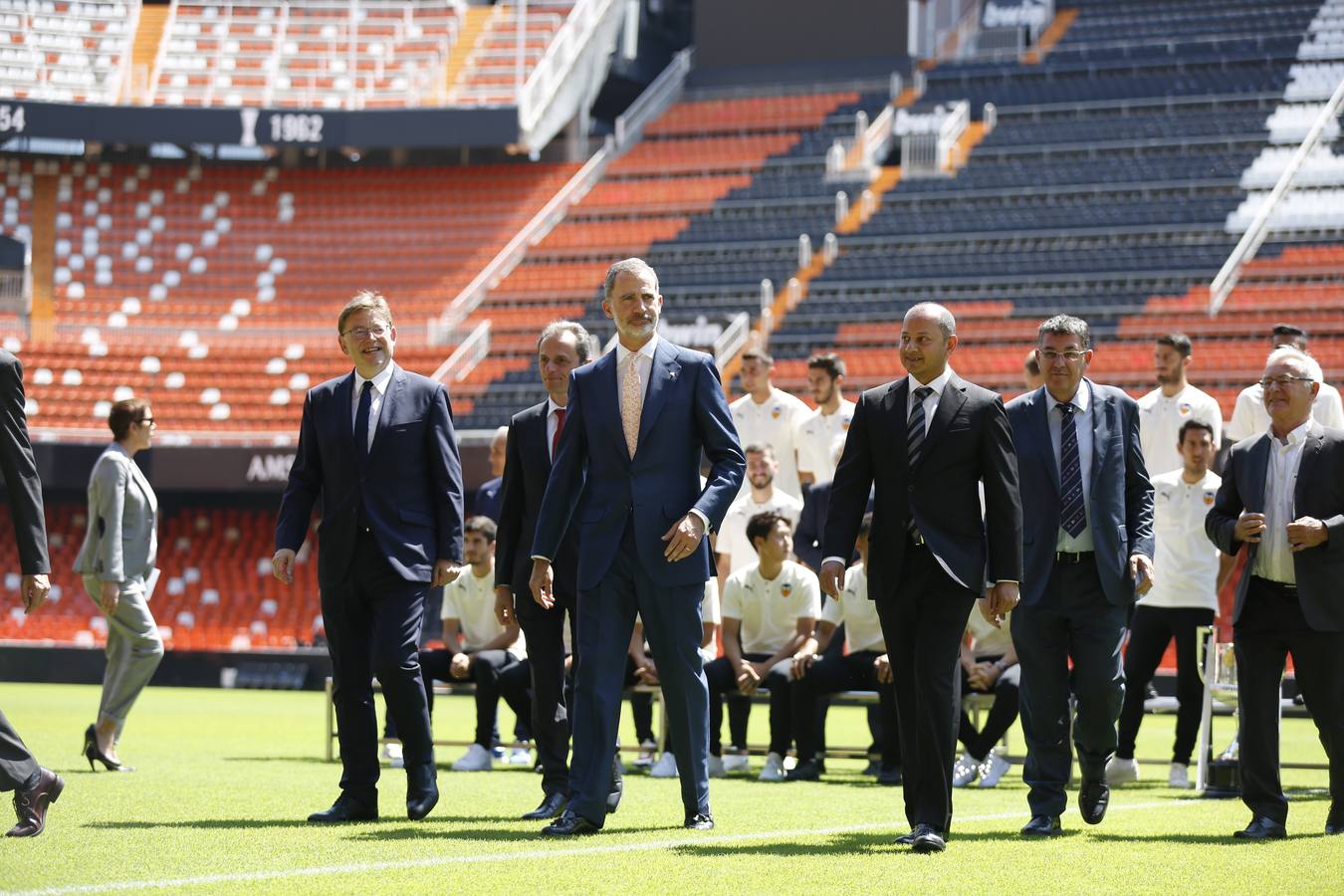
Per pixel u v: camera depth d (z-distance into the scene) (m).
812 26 30.84
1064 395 6.08
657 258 26.89
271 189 29.16
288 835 5.48
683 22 35.78
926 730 5.37
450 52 30.77
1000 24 30.92
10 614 22.59
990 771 8.58
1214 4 30.19
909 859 5.07
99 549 8.13
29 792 5.33
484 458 21.47
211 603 22.98
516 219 28.44
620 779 6.48
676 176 29.20
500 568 6.42
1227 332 22.00
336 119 27.20
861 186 27.45
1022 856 5.20
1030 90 28.78
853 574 8.76
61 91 29.08
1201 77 27.86
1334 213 23.89
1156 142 26.38
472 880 4.47
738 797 7.40
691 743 5.85
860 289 24.84
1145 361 21.52
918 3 30.84
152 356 25.27
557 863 4.83
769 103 30.42
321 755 9.66
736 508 10.25
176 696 17.52
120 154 29.33
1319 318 21.86
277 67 30.17
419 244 28.19
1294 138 25.69
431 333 25.28
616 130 30.67
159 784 7.47
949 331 5.48
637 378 5.80
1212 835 5.93
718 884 4.46
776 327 24.31
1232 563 8.23
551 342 6.39
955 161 27.41
